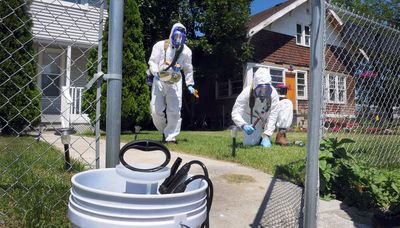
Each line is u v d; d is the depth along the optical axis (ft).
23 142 17.16
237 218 8.62
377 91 16.10
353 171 11.27
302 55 60.70
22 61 21.80
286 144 23.27
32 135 21.59
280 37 57.88
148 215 3.99
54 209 7.56
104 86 24.88
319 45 6.40
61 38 22.74
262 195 10.45
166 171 4.83
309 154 6.49
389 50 15.40
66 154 11.11
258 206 9.50
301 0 56.08
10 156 12.86
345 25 14.48
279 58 57.36
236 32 48.88
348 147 16.43
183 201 4.18
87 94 20.42
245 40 50.98
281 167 13.73
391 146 16.69
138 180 4.63
